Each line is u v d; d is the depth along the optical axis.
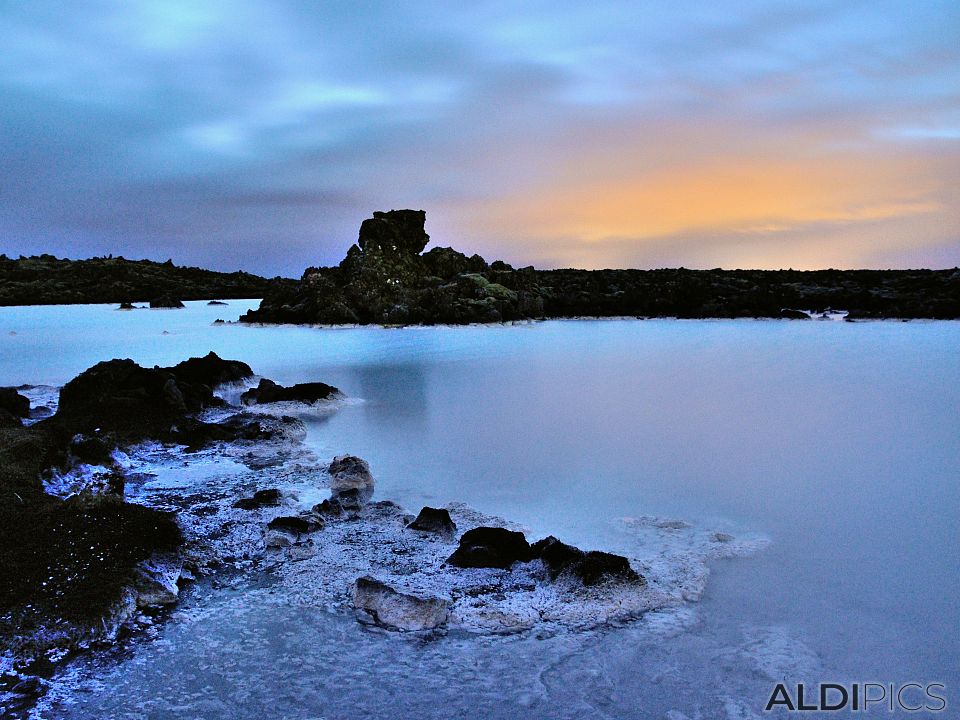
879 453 10.60
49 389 17.09
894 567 6.63
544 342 27.62
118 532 6.93
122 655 5.35
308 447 11.19
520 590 6.19
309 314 37.56
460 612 5.86
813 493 8.79
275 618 5.88
